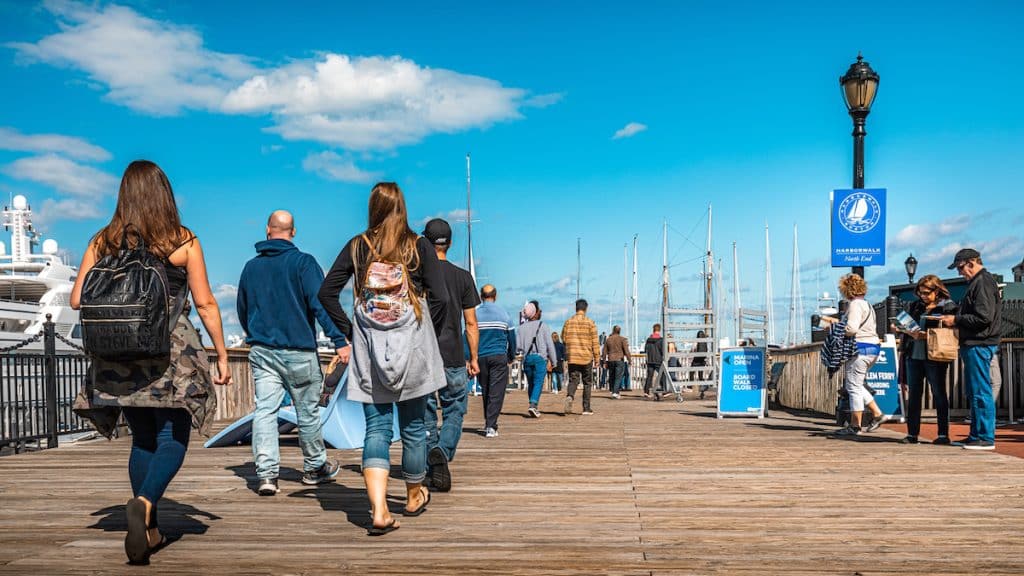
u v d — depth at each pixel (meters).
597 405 17.64
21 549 4.09
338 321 4.64
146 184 3.90
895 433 9.89
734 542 4.17
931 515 4.86
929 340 8.28
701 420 12.57
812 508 5.08
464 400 6.32
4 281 32.09
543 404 17.75
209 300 4.02
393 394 4.37
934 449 8.20
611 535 4.34
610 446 8.64
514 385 29.64
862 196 11.59
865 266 11.55
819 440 9.20
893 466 6.94
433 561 3.80
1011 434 9.60
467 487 5.91
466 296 6.34
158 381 3.74
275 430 5.66
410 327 4.35
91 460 7.88
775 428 10.95
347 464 7.12
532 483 6.09
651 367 22.19
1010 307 13.85
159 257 3.87
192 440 9.38
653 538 4.26
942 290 8.53
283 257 5.66
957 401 12.10
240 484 6.11
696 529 4.48
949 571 3.62
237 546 4.11
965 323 8.09
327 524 4.64
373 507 4.35
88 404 3.77
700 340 20.23
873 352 9.52
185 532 4.44
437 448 5.65
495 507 5.13
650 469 6.83
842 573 3.59
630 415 13.92
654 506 5.15
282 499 5.46
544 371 13.04
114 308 3.62
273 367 5.64
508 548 4.05
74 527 4.66
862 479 6.23
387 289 4.32
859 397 9.56
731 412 13.07
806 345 14.77
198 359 3.89
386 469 4.41
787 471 6.68
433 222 6.40
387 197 4.51
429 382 4.41
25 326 31.03
